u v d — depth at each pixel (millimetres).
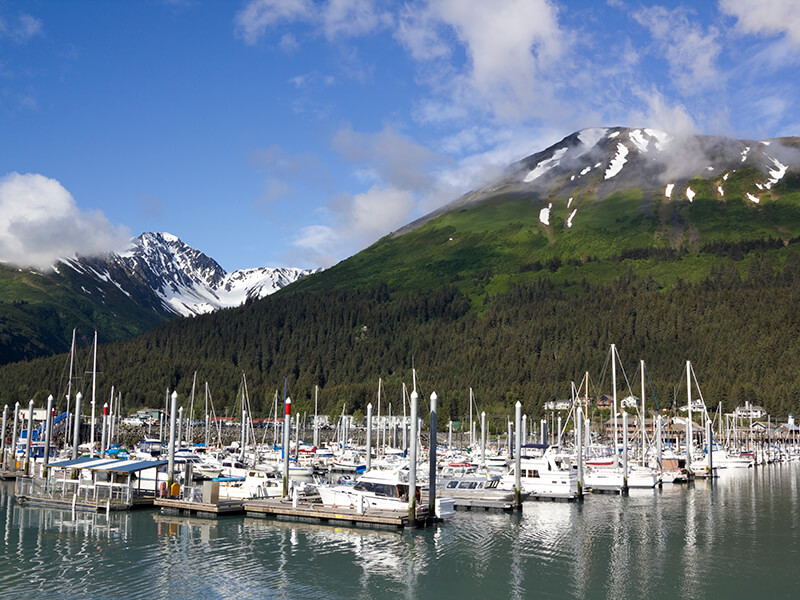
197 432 197000
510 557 53031
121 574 46781
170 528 60656
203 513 65625
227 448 156625
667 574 48812
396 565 50094
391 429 196125
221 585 44750
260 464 111375
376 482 67875
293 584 45344
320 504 68875
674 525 67250
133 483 77000
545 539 59438
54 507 70375
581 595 44062
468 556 52875
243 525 62094
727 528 65938
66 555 51375
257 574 47312
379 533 59875
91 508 68500
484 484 86000
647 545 57844
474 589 44969
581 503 83062
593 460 114125
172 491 71375
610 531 63719
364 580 46406
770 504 83625
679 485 109062
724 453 159625
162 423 188625
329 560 50969
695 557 53750
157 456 102688
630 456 133375
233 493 73750
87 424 172500
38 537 57000
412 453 61625
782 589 45469
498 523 66625
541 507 78625
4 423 122750
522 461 87562
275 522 63406
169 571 47500
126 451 123688
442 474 102750
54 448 120750
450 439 176875
